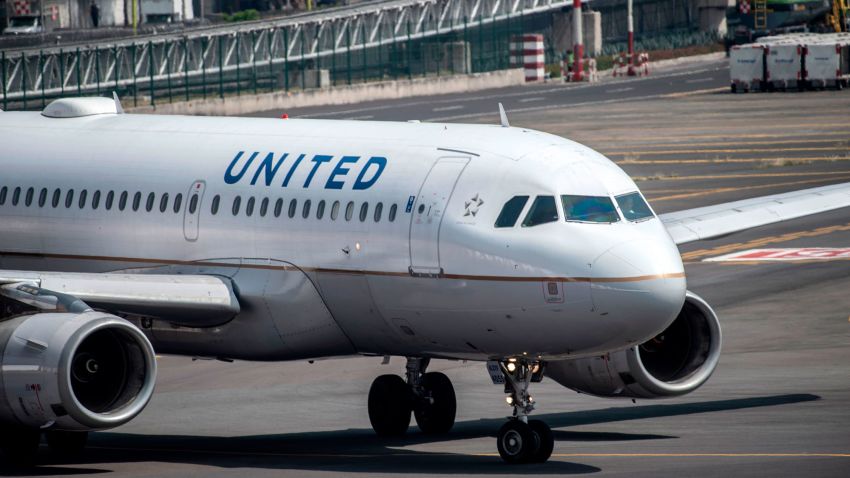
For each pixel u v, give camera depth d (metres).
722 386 106.38
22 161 109.12
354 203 89.06
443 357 89.62
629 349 86.88
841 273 157.75
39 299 82.12
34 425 79.06
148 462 85.75
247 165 96.69
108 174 103.69
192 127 104.56
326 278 89.81
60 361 76.94
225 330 94.31
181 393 113.88
